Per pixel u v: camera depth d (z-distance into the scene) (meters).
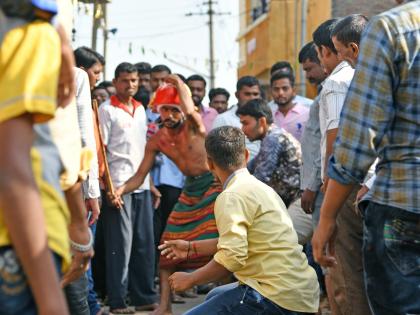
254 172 6.68
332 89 5.21
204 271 4.32
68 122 3.08
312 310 4.42
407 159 3.39
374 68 3.35
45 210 2.26
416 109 3.38
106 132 7.50
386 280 3.48
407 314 3.42
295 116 8.34
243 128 6.88
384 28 3.36
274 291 4.31
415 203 3.37
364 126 3.36
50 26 2.28
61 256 2.29
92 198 5.79
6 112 2.13
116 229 7.34
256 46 21.72
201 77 9.65
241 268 4.40
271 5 19.78
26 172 2.12
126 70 7.55
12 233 2.11
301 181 6.10
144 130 7.75
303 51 7.06
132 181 7.18
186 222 6.77
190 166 6.79
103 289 8.00
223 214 4.34
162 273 6.78
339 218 4.87
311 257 7.08
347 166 3.41
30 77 2.16
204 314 4.34
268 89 20.45
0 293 2.20
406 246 3.41
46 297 2.11
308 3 17.42
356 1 16.12
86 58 6.80
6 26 2.24
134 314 7.49
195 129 6.83
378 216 3.47
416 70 3.35
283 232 4.40
